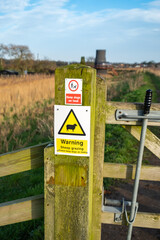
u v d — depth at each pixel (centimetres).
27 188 390
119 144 568
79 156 157
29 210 191
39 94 1093
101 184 180
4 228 292
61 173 163
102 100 166
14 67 3912
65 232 173
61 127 155
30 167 183
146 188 392
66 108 152
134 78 2267
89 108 148
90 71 144
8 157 182
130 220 182
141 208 333
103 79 162
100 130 172
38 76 1719
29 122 731
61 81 149
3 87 1192
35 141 609
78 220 167
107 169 189
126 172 187
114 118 173
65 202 167
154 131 711
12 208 190
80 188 162
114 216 190
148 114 164
